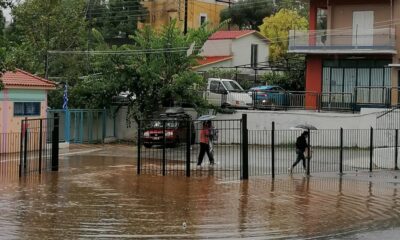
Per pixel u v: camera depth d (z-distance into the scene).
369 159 25.64
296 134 33.75
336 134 32.56
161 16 63.84
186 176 20.38
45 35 40.75
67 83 38.53
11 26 43.88
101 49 37.97
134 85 37.00
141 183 18.70
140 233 11.23
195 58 37.84
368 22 40.06
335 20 40.94
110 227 11.76
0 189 17.14
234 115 36.44
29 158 25.97
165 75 37.19
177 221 12.45
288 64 50.09
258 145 33.72
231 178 20.17
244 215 13.27
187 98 36.53
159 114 35.38
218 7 67.06
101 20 64.88
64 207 14.09
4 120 29.77
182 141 33.19
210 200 15.35
